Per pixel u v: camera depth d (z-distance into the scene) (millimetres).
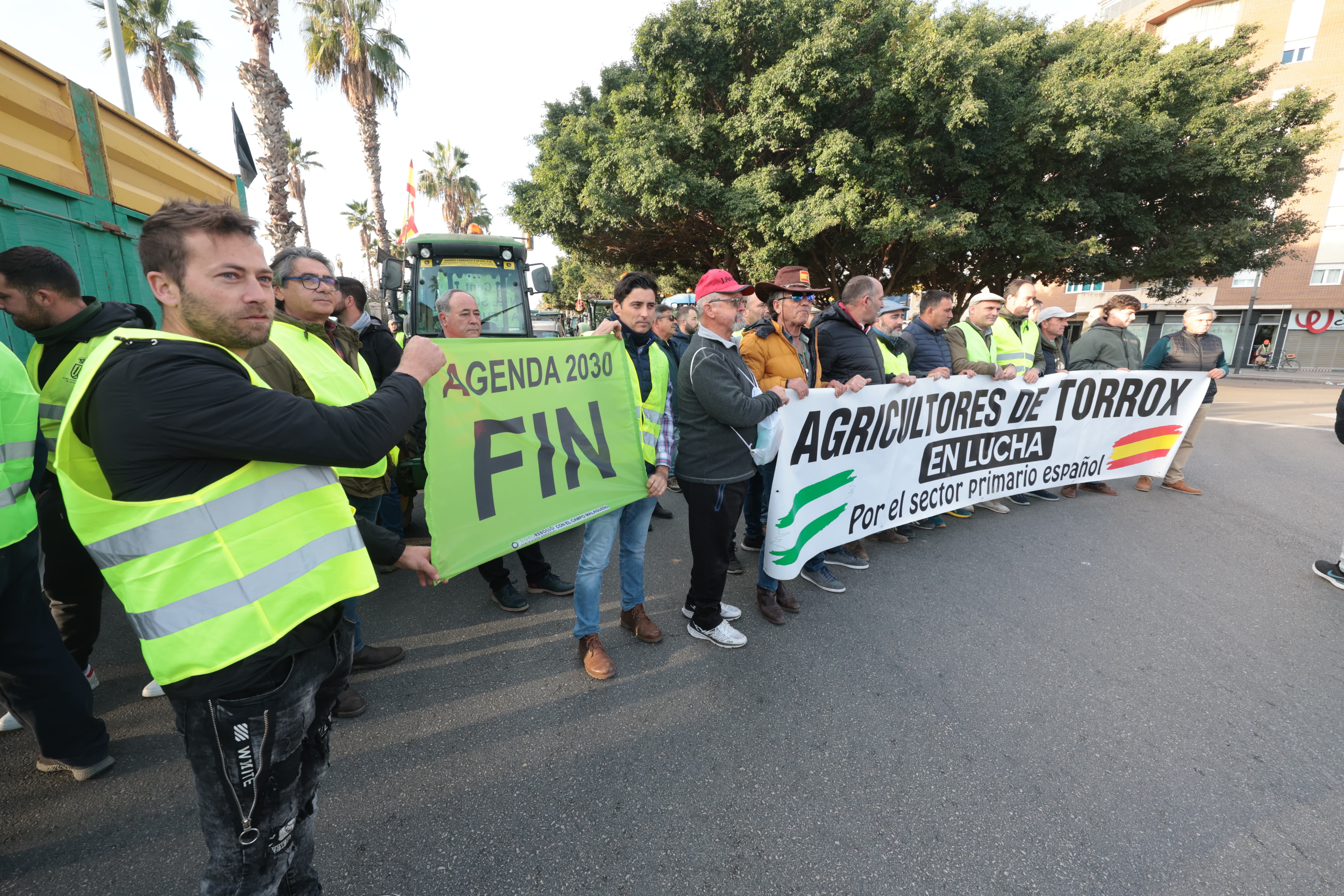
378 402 1218
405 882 1658
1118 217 14000
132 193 3906
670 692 2566
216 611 1102
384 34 17312
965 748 2215
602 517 2664
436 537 2068
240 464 1117
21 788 1986
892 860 1735
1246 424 10281
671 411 2961
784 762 2137
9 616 1801
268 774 1193
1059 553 4133
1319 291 27984
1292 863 1732
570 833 1831
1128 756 2174
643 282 2770
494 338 2266
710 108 13938
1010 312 4875
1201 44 14773
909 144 12383
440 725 2352
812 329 4016
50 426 2270
